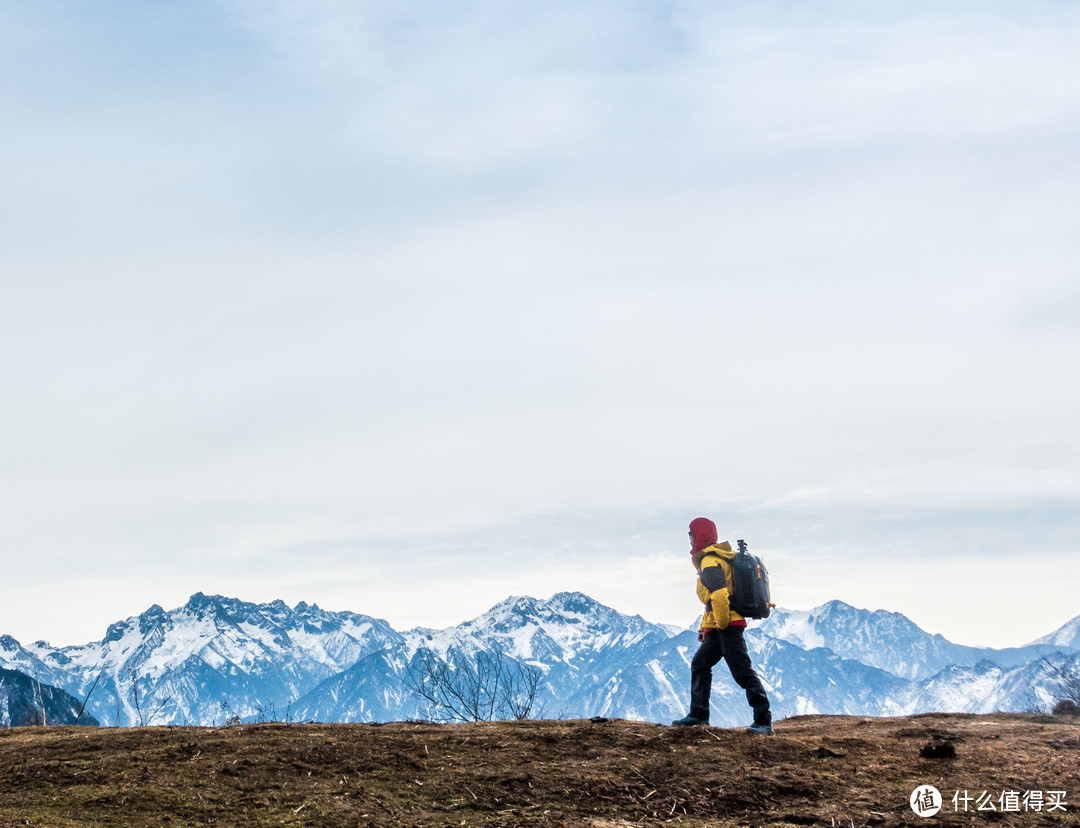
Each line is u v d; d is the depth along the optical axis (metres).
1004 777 11.69
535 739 13.10
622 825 10.47
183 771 11.44
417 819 10.45
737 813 10.88
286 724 14.10
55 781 11.11
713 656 14.64
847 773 11.95
